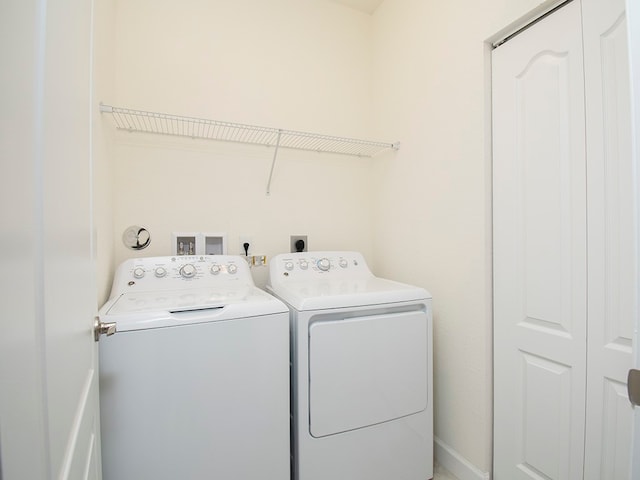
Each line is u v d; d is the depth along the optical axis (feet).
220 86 6.02
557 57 3.70
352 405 4.22
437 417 5.36
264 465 3.82
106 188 4.52
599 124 3.32
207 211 6.00
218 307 3.86
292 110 6.66
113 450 3.19
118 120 5.28
